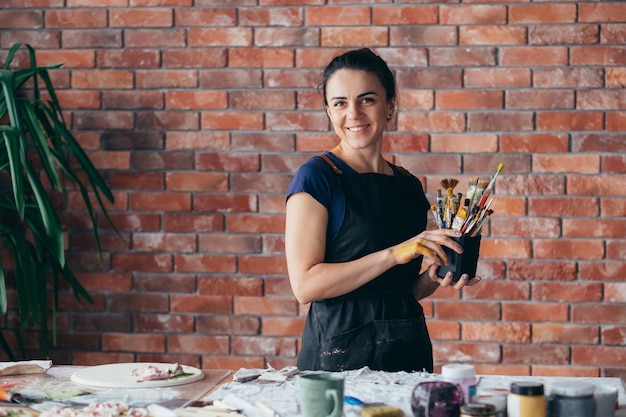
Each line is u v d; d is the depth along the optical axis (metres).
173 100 3.57
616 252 3.38
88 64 3.61
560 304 3.41
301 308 3.53
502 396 1.58
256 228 3.54
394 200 2.30
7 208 3.41
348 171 2.28
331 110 2.28
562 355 3.41
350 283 2.15
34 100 3.37
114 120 3.60
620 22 3.37
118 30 3.59
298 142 3.51
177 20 3.56
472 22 3.43
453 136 3.45
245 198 3.54
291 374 1.95
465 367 1.64
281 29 3.51
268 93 3.52
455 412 1.53
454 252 2.12
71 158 3.61
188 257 3.58
